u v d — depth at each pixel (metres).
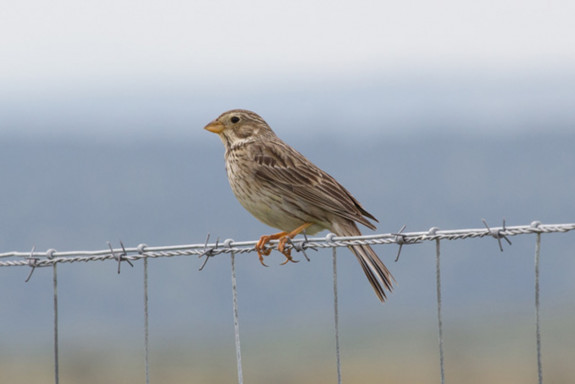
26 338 77.88
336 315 6.74
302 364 55.75
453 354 55.69
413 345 61.69
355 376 51.44
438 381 48.78
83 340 73.00
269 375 51.59
